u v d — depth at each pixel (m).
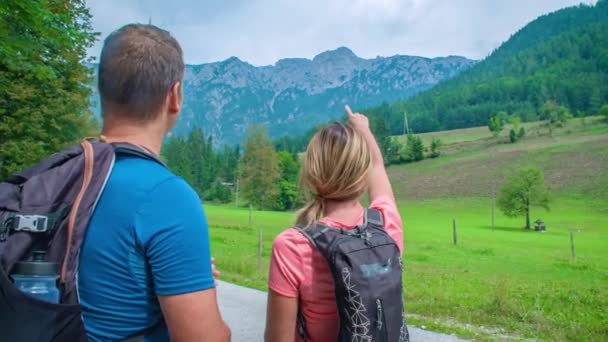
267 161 83.75
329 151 2.25
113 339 1.58
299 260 2.16
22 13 8.35
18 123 24.23
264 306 9.94
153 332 1.64
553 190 99.50
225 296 11.09
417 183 119.69
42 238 1.55
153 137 1.86
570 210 85.00
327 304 2.15
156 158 1.74
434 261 29.44
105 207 1.60
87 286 1.57
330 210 2.31
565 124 177.75
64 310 1.48
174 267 1.57
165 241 1.57
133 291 1.58
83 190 1.61
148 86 1.79
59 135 28.12
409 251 35.38
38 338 1.44
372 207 2.48
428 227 65.06
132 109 1.80
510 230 63.91
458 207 94.69
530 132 170.62
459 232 57.34
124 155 1.71
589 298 13.62
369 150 2.32
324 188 2.24
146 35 1.84
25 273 1.47
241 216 68.62
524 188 70.19
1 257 1.49
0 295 1.44
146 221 1.58
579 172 107.88
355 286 2.02
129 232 1.57
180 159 167.75
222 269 17.19
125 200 1.60
